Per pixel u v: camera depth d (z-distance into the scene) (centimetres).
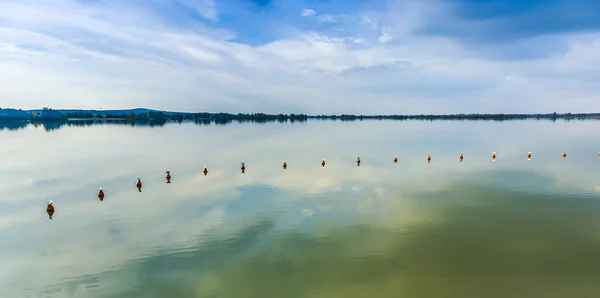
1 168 4853
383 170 4556
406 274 1797
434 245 2122
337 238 2238
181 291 1677
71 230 2434
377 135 11181
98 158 5806
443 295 1612
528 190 3350
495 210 2742
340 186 3634
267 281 1752
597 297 1591
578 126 16950
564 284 1695
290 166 4931
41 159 5694
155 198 3216
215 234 2331
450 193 3269
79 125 19650
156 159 5675
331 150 6819
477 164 4953
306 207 2883
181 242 2211
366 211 2761
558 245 2106
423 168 4672
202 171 4575
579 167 4597
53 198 3247
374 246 2117
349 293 1638
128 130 14525
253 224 2505
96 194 3388
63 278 1809
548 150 6438
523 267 1853
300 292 1652
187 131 14062
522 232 2300
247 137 10588
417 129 15175
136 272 1856
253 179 4041
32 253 2088
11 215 2761
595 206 2820
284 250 2080
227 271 1850
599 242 2139
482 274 1791
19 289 1714
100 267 1914
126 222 2577
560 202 2939
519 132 12138
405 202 2986
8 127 16762
